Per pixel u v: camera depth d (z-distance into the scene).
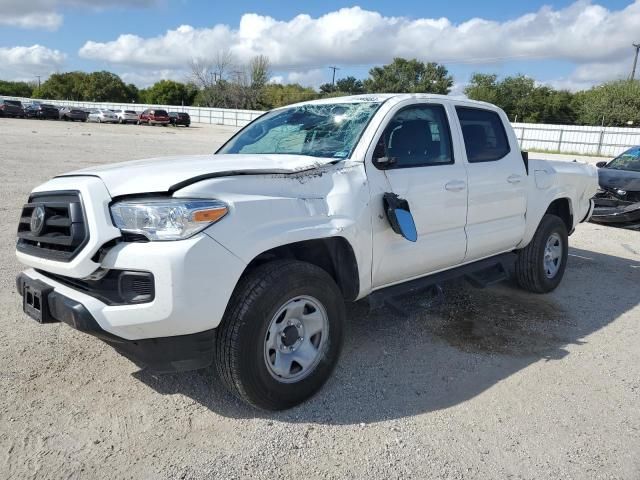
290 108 4.72
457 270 4.66
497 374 3.90
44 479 2.62
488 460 2.91
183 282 2.74
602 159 35.75
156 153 21.48
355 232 3.51
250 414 3.25
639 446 3.09
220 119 64.31
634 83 54.75
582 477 2.81
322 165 3.51
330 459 2.86
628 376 3.95
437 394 3.59
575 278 6.51
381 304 3.90
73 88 100.38
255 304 3.02
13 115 49.88
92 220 2.86
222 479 2.68
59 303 2.94
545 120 69.75
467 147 4.62
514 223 5.10
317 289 3.32
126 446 2.90
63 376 3.59
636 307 5.52
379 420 3.25
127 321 2.78
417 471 2.79
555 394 3.64
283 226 3.15
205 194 2.90
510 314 5.12
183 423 3.12
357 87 87.50
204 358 3.00
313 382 3.39
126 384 3.52
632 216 9.67
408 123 4.13
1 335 4.14
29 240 3.29
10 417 3.10
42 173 13.57
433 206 4.13
